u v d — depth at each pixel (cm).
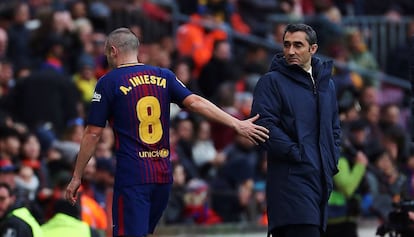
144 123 2655
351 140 3812
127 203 2633
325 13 6169
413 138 3030
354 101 4809
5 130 4166
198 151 4878
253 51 5828
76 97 4850
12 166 3925
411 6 6812
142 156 2647
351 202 3594
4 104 4784
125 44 2683
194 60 5650
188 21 5850
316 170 2720
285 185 2717
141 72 2673
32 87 4762
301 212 2706
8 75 4934
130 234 2623
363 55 6178
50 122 4750
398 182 3759
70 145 4250
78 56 5181
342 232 3575
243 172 4716
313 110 2744
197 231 4509
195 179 4716
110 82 2659
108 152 4194
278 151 2702
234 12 6144
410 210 3094
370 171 4019
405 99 6019
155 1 5859
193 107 2678
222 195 4675
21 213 3016
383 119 5347
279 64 2759
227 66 5578
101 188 3891
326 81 2764
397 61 6291
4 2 5691
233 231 4575
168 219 4512
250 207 4703
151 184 2647
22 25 5234
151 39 5616
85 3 5653
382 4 6694
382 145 4547
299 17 6197
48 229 3138
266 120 2711
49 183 4084
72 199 2661
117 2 5716
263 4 6247
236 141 4822
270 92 2736
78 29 5238
